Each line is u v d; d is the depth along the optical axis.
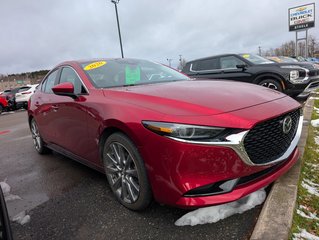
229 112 2.34
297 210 2.46
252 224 2.39
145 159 2.45
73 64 3.91
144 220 2.63
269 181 2.49
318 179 3.02
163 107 2.46
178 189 2.28
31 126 5.40
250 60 8.31
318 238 2.13
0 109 20.12
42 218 2.89
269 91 3.09
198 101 2.50
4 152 5.78
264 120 2.34
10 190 3.69
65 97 3.71
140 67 4.04
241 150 2.23
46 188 3.62
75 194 3.33
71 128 3.60
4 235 1.78
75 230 2.62
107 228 2.58
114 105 2.78
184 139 2.22
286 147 2.66
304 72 7.34
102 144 3.06
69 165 4.43
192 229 2.41
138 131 2.44
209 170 2.23
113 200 3.07
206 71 9.05
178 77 4.02
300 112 2.99
